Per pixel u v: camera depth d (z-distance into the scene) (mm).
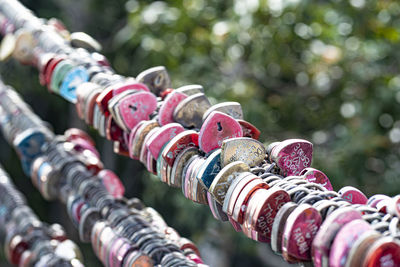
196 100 1021
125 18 5031
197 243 3922
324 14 3238
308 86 3842
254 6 3076
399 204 676
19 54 1604
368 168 3391
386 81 3250
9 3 1895
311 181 840
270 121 3727
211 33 3543
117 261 1003
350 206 723
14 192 1928
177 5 3613
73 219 1365
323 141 3645
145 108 1067
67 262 1379
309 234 695
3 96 2137
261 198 748
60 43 1504
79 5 4922
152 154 961
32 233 1598
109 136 1168
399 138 3236
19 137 1644
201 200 886
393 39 3262
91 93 1184
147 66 3984
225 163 849
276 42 3342
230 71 3717
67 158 1485
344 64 3404
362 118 3264
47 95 5336
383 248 596
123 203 1229
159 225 1140
